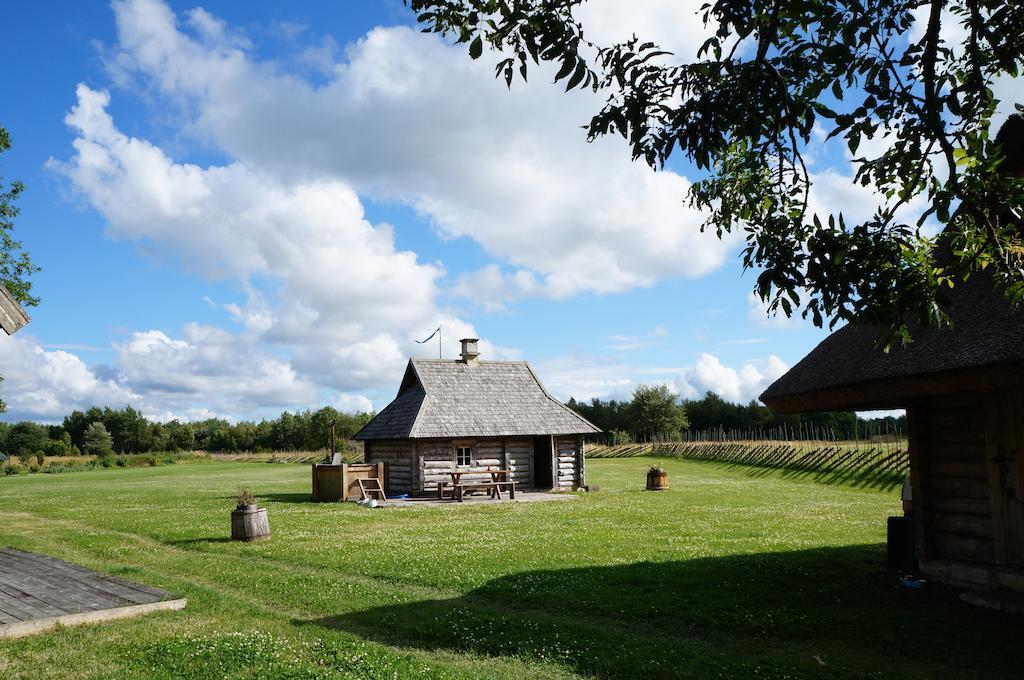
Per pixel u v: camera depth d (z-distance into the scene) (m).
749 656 7.80
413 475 29.61
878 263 5.01
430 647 8.30
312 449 87.12
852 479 34.59
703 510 22.78
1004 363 7.93
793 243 5.29
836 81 5.24
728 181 7.68
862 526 18.33
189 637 8.29
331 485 27.97
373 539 16.86
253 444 101.81
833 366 11.04
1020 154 10.61
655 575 11.91
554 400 33.59
